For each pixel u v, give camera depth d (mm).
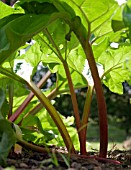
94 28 756
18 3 780
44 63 930
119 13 651
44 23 715
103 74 894
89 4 724
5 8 809
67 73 795
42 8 768
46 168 577
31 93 979
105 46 851
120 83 1005
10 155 695
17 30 714
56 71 982
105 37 847
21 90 1041
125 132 4910
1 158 594
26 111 1034
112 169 639
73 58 886
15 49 718
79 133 782
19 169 568
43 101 798
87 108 799
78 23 734
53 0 737
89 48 738
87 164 644
